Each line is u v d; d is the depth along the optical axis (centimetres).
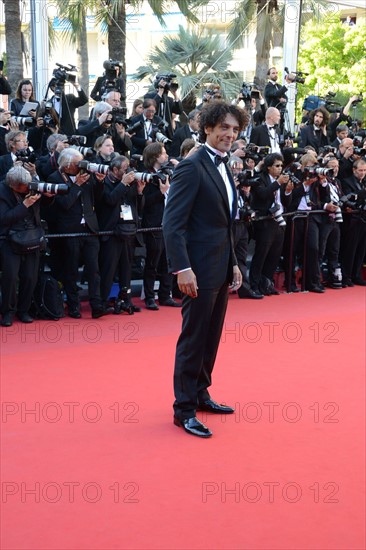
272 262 885
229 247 457
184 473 397
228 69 1419
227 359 611
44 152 816
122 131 859
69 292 749
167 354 621
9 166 739
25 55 1127
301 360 614
